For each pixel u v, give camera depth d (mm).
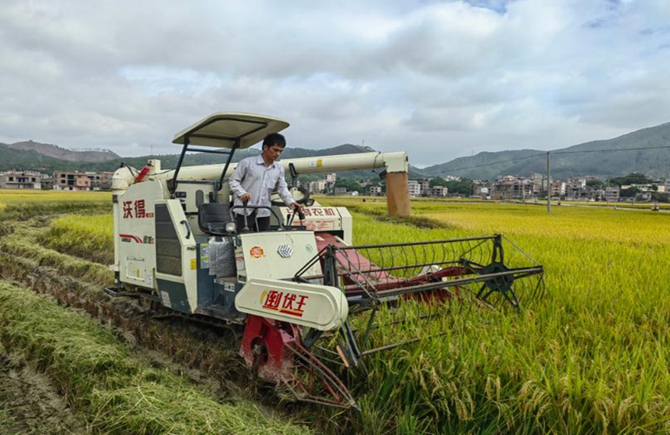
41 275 9672
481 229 19391
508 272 5434
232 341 5395
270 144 5609
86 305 6949
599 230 19062
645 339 4898
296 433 3506
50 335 5168
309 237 5223
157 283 5727
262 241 4848
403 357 4035
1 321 5914
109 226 14859
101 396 3895
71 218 18062
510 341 4371
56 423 3883
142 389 3955
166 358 5188
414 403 3805
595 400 3359
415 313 5148
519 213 37781
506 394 3627
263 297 4133
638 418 3287
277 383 4004
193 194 6109
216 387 4484
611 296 6250
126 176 6969
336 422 3766
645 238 15961
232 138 6082
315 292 3727
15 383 4609
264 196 5766
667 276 7816
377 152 8406
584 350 4492
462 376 3773
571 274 7629
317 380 4164
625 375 3627
